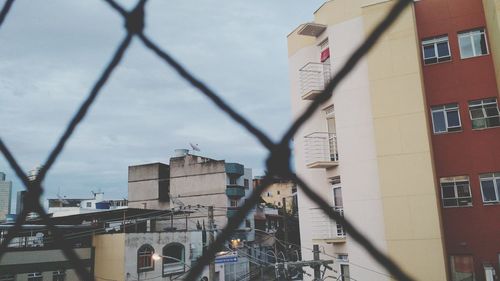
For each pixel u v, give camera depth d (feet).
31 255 75.87
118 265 84.43
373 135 49.44
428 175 45.24
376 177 48.55
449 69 49.83
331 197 54.80
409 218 45.21
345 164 50.83
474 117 48.08
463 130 48.21
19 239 78.28
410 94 47.42
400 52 48.60
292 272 52.39
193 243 101.60
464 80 48.93
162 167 157.48
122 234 85.66
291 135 2.77
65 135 4.06
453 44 50.06
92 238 88.53
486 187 46.42
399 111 47.62
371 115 49.80
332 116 55.77
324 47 57.67
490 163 46.47
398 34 49.08
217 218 141.79
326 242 52.65
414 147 46.34
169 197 152.46
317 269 47.85
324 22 56.29
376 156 48.11
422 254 43.98
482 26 48.88
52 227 4.10
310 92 54.39
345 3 53.62
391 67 48.75
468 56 49.19
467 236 46.06
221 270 107.04
